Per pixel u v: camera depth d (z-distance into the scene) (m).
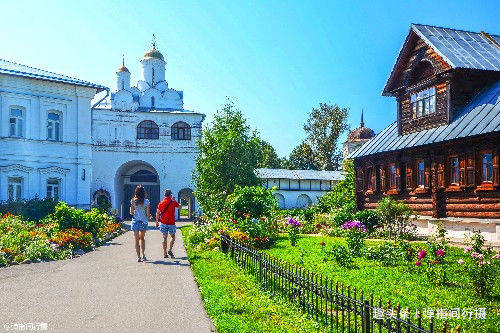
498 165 15.24
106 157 41.62
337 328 5.75
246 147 32.16
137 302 7.34
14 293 7.89
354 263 11.52
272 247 15.10
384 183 22.41
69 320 6.23
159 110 43.97
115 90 44.00
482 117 16.44
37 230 15.16
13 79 25.02
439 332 5.90
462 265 10.32
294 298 7.23
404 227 18.86
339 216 20.94
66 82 26.56
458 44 19.66
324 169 70.69
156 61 47.25
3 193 24.69
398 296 7.95
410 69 20.97
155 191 45.22
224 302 7.19
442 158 18.16
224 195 27.88
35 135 25.84
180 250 14.53
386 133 23.64
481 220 16.02
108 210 31.09
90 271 10.26
